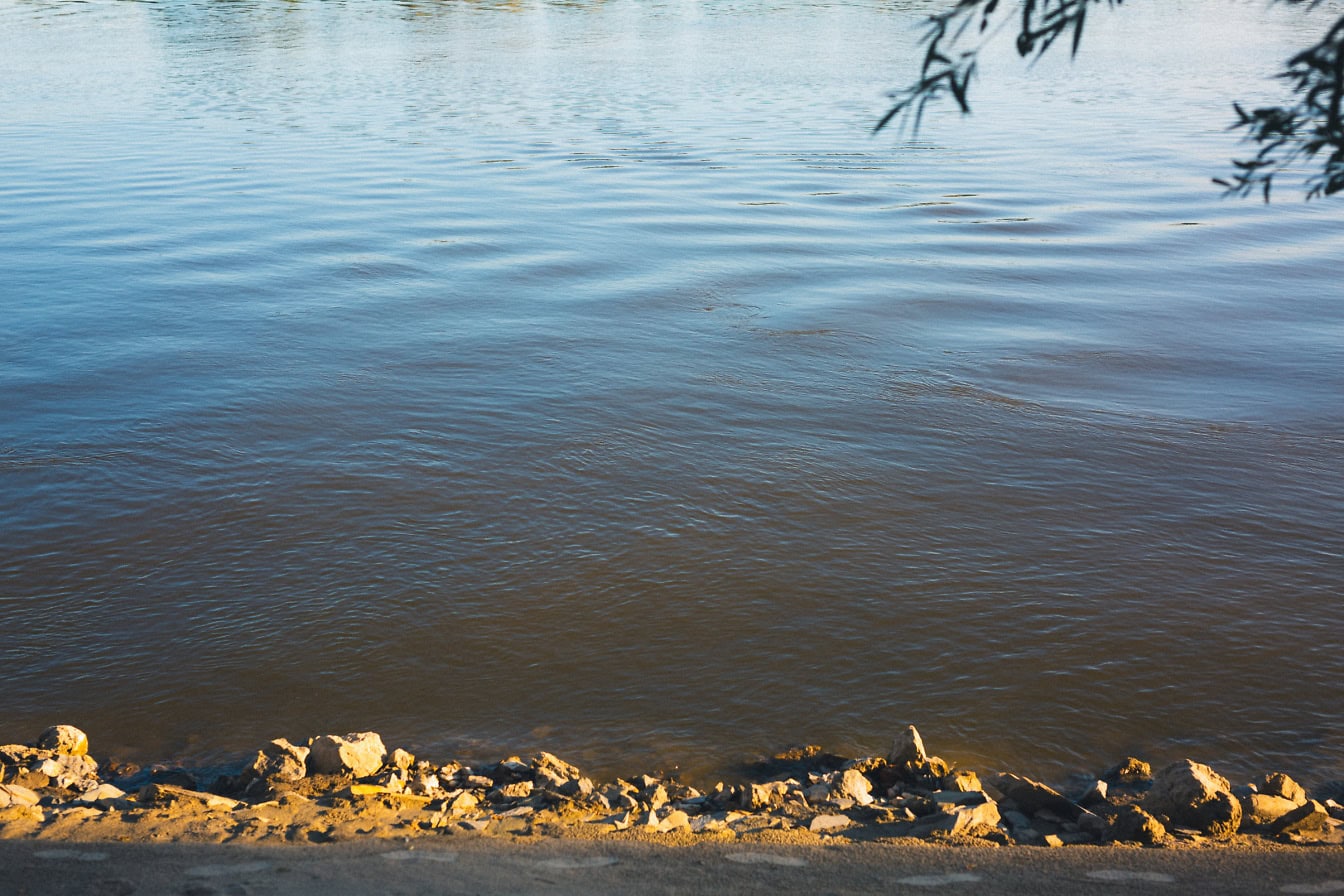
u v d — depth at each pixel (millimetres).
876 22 84250
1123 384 19547
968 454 16500
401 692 10852
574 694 10820
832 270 26594
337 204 33062
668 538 13820
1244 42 76750
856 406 18359
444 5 94375
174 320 22359
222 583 12797
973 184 37031
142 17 84812
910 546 13680
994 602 12414
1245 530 14195
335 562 13242
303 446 16469
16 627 11906
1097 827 8367
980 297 24578
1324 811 8406
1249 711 10555
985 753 9945
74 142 43000
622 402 18359
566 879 6930
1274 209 33219
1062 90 58969
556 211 32469
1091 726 10344
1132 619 12086
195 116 49000
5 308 22953
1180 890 6910
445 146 42938
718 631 11859
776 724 10352
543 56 68312
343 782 9148
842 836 8039
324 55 67875
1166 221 31812
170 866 7137
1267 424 17750
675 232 30125
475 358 20391
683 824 8180
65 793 8992
